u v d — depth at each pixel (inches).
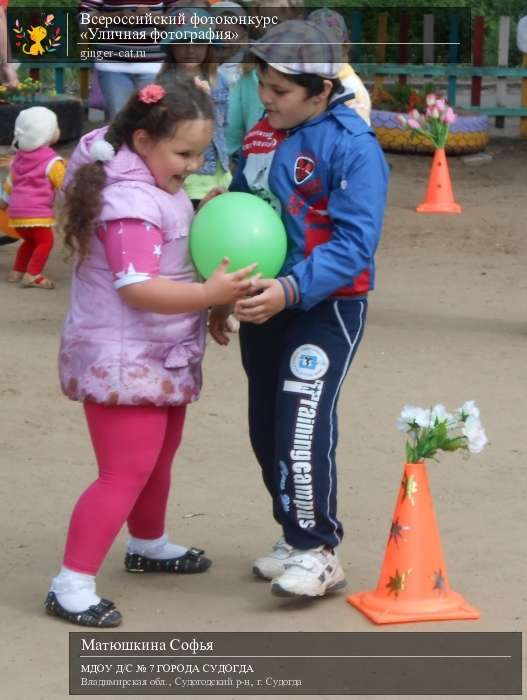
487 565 205.6
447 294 422.6
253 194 187.6
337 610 187.5
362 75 826.2
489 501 237.8
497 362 335.3
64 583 182.9
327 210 181.3
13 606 188.9
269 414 195.3
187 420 282.8
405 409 187.6
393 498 239.1
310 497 185.2
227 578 201.0
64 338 182.1
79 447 265.7
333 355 184.2
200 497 237.9
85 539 181.6
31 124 400.8
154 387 177.8
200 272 179.6
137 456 181.0
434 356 340.5
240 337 195.5
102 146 174.1
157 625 182.2
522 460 260.8
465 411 186.2
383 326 374.6
